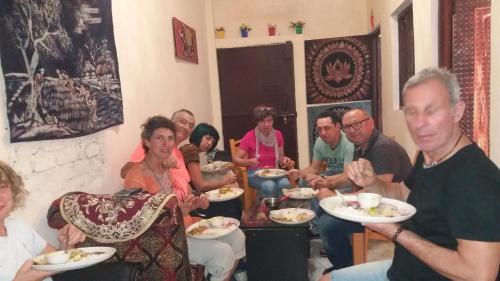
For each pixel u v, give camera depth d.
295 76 5.34
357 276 1.59
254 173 3.76
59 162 1.92
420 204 1.35
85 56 2.13
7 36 1.56
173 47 3.81
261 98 5.37
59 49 1.89
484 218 1.10
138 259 1.76
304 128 5.40
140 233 1.69
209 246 2.21
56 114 1.84
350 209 1.53
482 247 1.09
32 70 1.69
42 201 1.80
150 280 1.77
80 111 2.05
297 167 5.45
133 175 2.21
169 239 1.76
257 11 5.59
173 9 3.86
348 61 5.36
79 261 1.39
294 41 5.28
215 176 3.46
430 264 1.21
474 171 1.18
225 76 5.37
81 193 1.83
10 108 1.56
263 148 3.99
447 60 2.55
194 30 4.57
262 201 2.94
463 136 1.30
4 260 1.38
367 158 2.53
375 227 1.33
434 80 1.24
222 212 3.11
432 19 2.65
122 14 2.72
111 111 2.41
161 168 2.37
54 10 1.87
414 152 3.23
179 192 2.53
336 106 5.46
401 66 3.84
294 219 2.38
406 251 1.42
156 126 2.25
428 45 2.71
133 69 2.87
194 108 4.50
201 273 2.10
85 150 2.16
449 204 1.22
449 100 1.24
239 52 5.32
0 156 1.56
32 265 1.32
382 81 4.42
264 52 5.30
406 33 3.65
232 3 5.61
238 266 2.78
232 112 5.42
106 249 1.60
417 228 1.36
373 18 4.88
